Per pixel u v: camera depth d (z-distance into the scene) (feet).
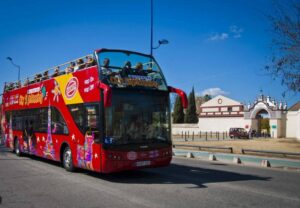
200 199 27.86
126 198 28.09
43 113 50.67
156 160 36.63
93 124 36.42
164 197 28.50
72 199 27.73
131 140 35.29
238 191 31.32
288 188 33.40
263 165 55.72
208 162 59.82
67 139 42.60
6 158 58.65
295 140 145.59
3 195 29.19
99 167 34.96
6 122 69.26
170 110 38.75
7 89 69.97
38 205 25.80
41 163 51.70
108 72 36.04
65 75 44.29
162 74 39.24
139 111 36.27
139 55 38.68
